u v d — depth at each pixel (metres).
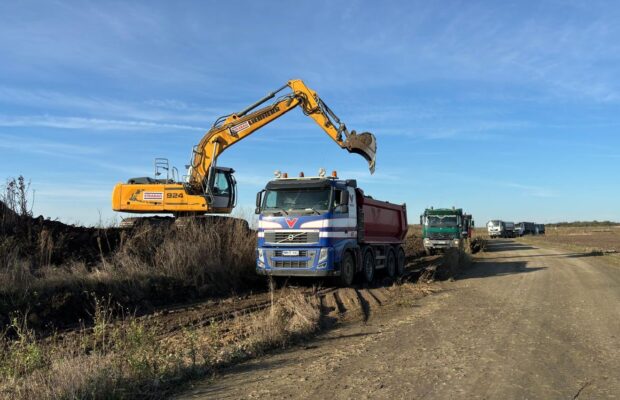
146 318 10.18
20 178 14.95
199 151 19.38
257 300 12.56
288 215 13.88
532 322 9.37
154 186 19.09
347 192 14.37
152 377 5.90
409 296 13.02
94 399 5.20
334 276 14.12
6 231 13.70
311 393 5.52
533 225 82.38
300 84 19.48
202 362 6.70
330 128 18.95
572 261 23.67
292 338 8.20
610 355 7.02
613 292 13.28
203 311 11.09
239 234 15.93
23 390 5.33
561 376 6.06
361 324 9.64
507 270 19.86
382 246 17.81
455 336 8.23
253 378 6.14
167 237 14.98
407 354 7.13
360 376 6.11
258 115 19.53
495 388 5.62
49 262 12.70
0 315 9.09
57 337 8.68
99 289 11.02
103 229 15.81
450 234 29.69
